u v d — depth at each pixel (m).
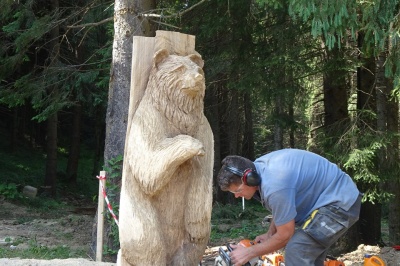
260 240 3.38
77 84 10.61
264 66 7.52
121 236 3.14
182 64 3.17
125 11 6.47
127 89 6.40
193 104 3.21
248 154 15.84
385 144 7.05
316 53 7.67
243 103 12.24
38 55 15.47
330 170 3.20
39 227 9.74
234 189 3.15
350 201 3.13
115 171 6.27
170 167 3.03
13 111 20.36
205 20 8.10
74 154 17.16
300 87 7.97
